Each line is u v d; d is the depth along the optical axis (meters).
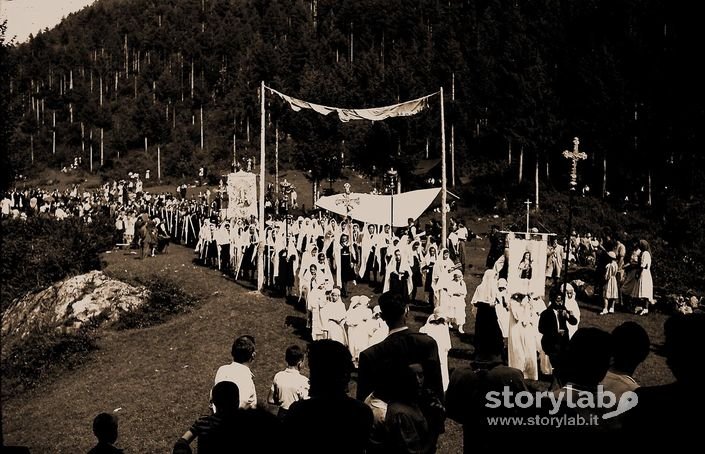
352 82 103.94
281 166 93.38
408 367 6.40
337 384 5.65
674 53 73.69
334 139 82.81
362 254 28.94
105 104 136.50
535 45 85.75
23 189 82.94
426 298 26.64
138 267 34.34
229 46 143.00
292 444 5.46
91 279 29.17
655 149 69.25
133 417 16.91
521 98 79.06
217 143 112.75
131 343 24.12
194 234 41.94
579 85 78.88
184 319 25.73
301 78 109.38
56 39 166.00
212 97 132.50
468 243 49.94
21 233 37.12
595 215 61.56
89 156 118.81
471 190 71.88
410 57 107.25
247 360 9.84
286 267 26.50
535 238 17.55
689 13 75.50
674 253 33.94
